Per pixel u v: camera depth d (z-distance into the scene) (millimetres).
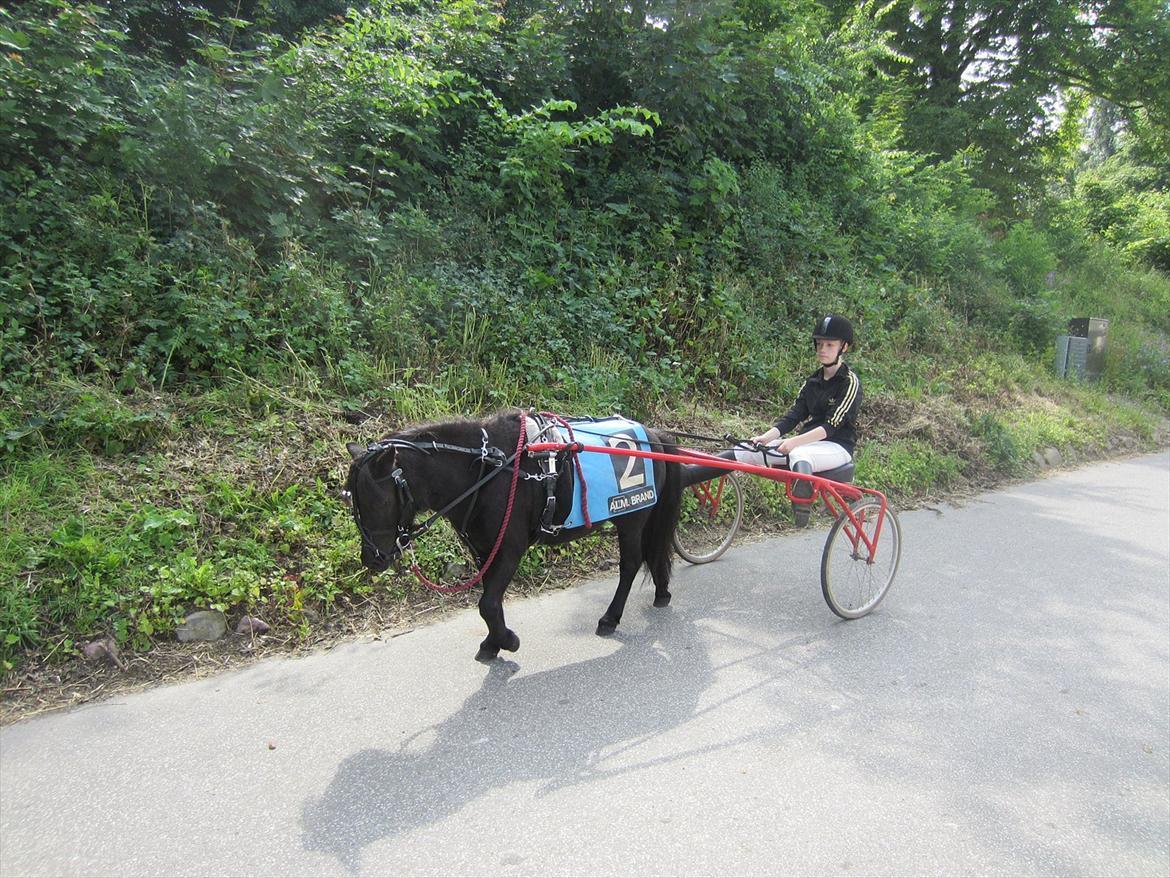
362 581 4547
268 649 4047
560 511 3973
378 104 7266
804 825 2836
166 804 2855
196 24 8664
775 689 3844
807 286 9852
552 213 8117
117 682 3682
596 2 9086
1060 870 2664
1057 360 12836
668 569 4691
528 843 2701
